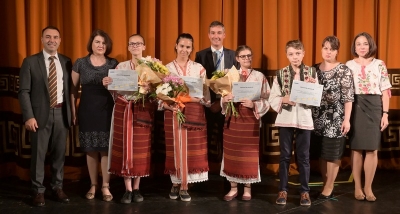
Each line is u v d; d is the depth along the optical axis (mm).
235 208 3760
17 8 4207
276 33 4699
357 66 3879
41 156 3770
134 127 3789
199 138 3875
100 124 3850
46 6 4324
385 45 4945
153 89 3744
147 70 3619
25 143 4391
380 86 3865
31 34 4258
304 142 3748
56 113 3760
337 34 4922
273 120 4789
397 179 4656
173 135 3832
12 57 4340
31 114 3680
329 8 4812
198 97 3756
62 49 4461
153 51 4531
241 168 3844
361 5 4922
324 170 3994
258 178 3883
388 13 4957
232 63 4133
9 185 4324
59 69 3775
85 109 3838
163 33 4582
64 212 3635
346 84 3738
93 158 3961
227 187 4254
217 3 4648
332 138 3822
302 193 3844
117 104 3791
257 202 3914
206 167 3934
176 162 3844
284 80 3729
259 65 4809
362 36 3832
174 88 3646
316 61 4902
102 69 3805
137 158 3812
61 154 3861
